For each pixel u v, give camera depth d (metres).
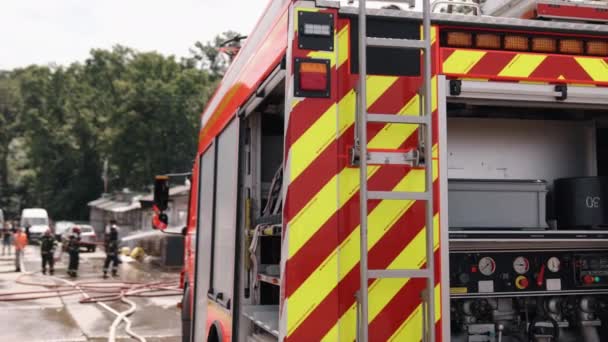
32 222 42.62
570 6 3.49
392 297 2.87
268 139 4.55
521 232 3.46
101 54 71.44
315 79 2.85
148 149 53.47
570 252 3.74
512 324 3.84
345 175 2.86
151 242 26.70
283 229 2.84
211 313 5.03
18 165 79.75
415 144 2.95
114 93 66.94
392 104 2.96
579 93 3.25
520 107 3.72
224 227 4.65
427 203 2.80
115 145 54.47
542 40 3.24
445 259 2.92
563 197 3.98
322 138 2.85
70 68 73.62
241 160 4.25
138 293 16.50
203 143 5.97
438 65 3.08
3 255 31.94
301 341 2.76
